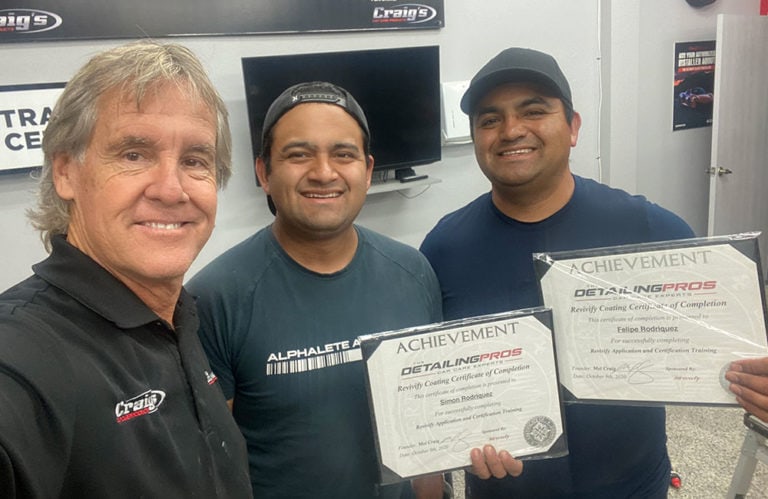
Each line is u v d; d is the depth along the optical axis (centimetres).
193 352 79
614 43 320
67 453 58
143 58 68
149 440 67
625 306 95
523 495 119
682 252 92
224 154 80
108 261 70
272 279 104
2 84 204
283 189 101
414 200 296
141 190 67
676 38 353
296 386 100
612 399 97
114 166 67
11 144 208
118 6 213
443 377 92
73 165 68
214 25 230
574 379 98
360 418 104
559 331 98
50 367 59
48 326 62
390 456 92
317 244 104
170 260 70
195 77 71
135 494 64
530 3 299
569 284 97
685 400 93
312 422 101
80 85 67
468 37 287
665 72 355
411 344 92
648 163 366
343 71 247
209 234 76
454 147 300
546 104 112
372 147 261
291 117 101
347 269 107
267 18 238
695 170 389
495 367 93
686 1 350
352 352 103
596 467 114
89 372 63
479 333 92
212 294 101
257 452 103
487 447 92
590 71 327
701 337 92
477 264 121
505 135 112
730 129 342
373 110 258
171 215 70
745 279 90
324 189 101
